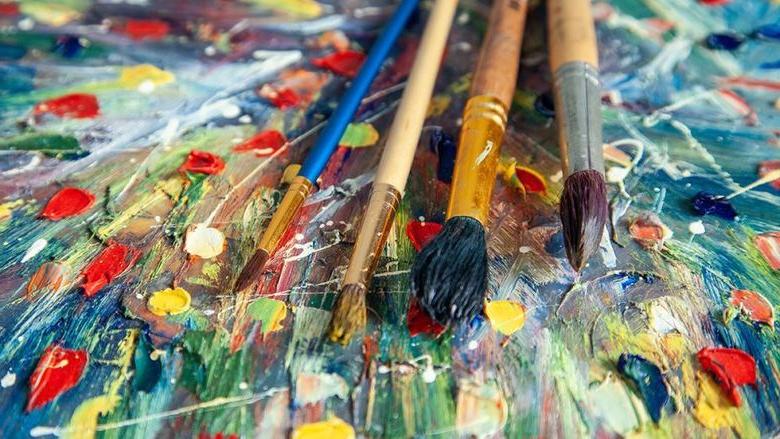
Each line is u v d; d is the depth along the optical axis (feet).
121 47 2.81
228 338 2.01
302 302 2.09
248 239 2.24
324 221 2.29
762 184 2.40
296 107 2.64
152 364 1.97
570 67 2.46
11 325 2.04
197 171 2.42
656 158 2.47
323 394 1.92
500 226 2.28
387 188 2.20
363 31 2.93
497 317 2.06
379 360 1.98
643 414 1.90
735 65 2.78
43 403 1.89
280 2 3.01
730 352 2.01
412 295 2.04
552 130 2.58
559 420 1.89
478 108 2.41
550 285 2.14
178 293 2.10
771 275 2.18
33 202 2.32
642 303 2.11
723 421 1.89
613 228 2.28
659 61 2.79
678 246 2.24
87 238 2.24
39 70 2.71
